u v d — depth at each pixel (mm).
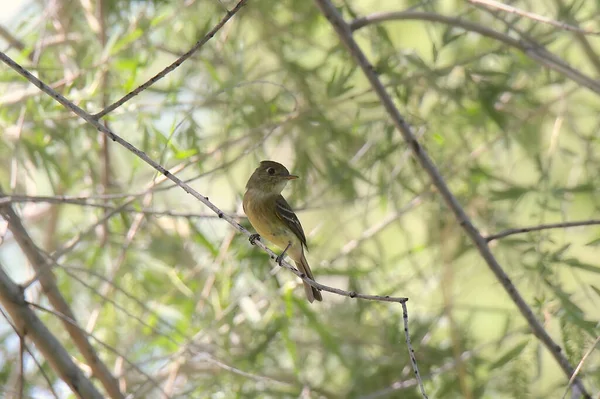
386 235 15594
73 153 12555
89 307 13562
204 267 12945
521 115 13648
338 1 13055
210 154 10938
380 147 12375
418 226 16844
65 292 13023
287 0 13094
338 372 13242
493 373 12062
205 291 11977
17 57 11227
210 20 12148
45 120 11453
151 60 12219
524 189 11969
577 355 9422
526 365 10438
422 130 12227
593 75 15180
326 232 13820
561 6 12508
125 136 12008
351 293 6988
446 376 12016
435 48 11586
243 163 14164
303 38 13281
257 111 12062
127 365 12359
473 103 12969
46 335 9188
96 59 12016
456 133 13336
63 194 12930
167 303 12734
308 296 10195
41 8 13172
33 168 12695
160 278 13180
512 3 12617
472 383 11969
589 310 13422
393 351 12352
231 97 11938
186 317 12062
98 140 12500
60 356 9227
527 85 13445
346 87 11688
